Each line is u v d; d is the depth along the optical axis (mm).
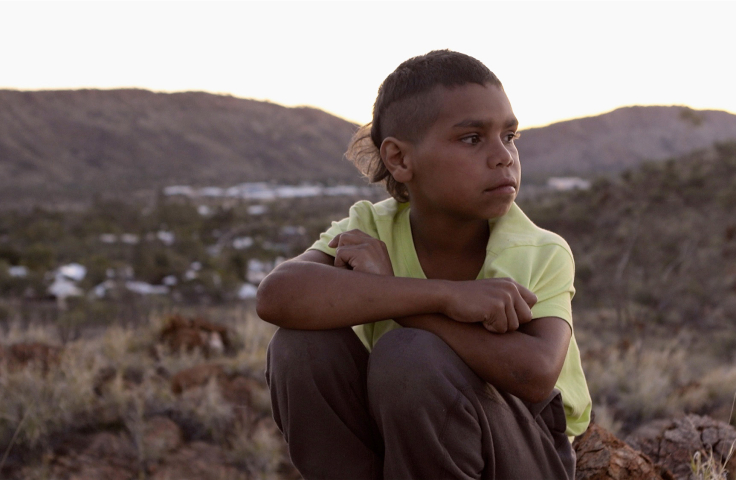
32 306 26250
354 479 1292
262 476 3121
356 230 1434
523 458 1244
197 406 3783
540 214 36125
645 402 4797
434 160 1322
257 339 5906
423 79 1335
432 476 1170
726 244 22125
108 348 5078
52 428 3297
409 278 1271
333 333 1273
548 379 1175
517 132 1374
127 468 3070
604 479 1676
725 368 7629
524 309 1204
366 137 1666
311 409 1267
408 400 1140
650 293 17250
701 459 1944
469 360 1203
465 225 1435
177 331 5777
